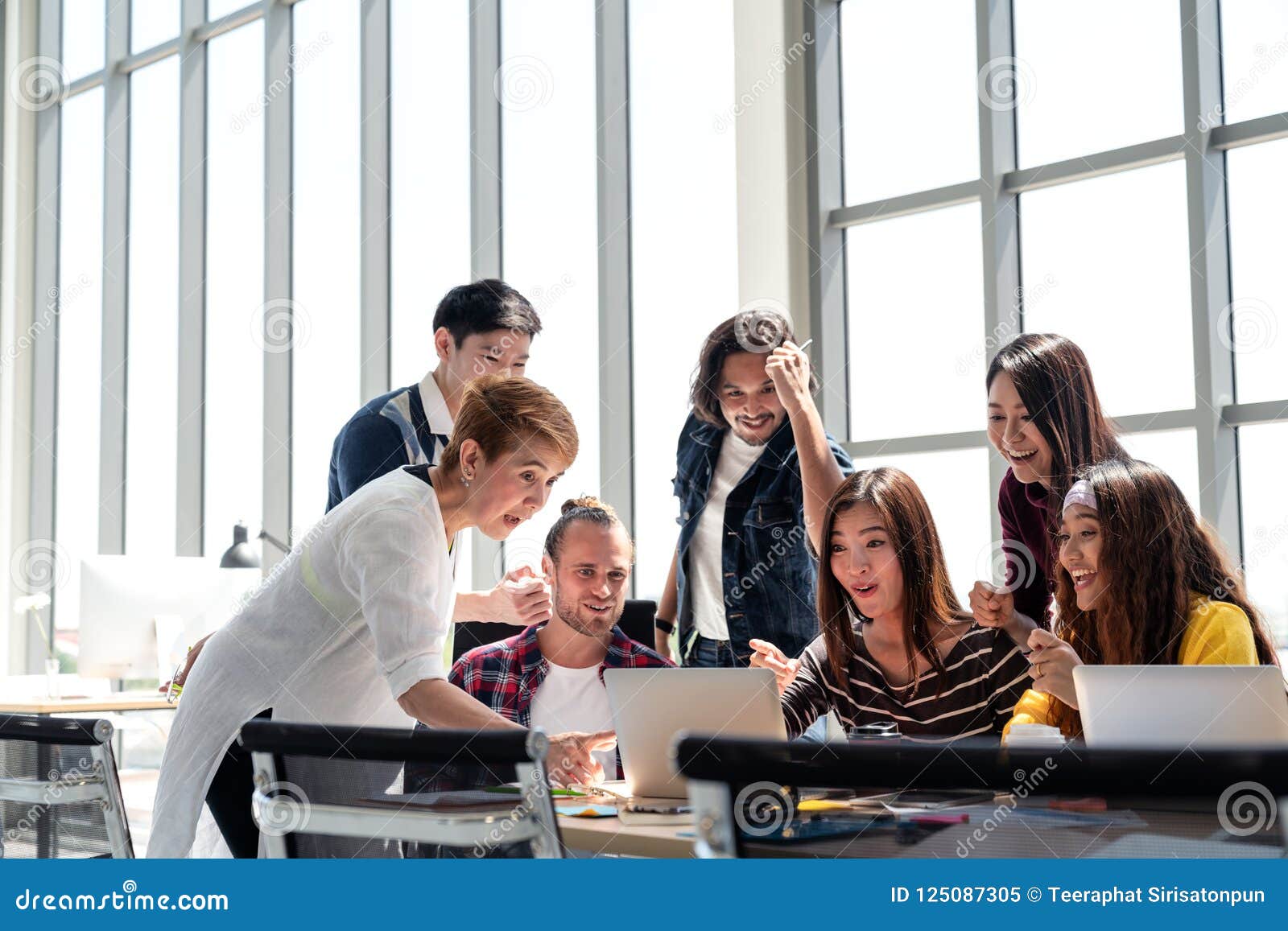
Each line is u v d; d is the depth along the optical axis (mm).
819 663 2367
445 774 1108
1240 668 1591
